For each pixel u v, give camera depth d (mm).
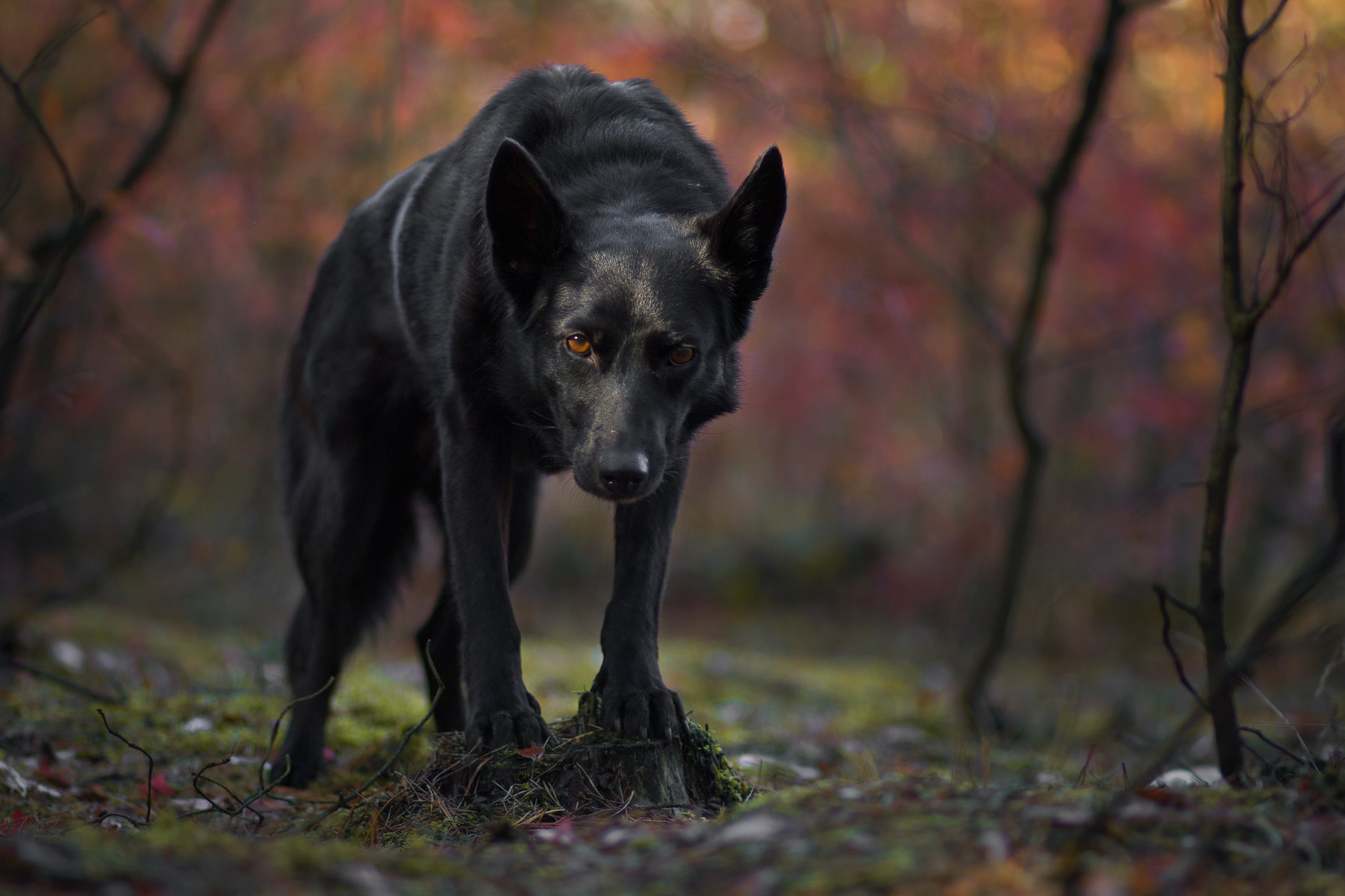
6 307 13031
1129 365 18641
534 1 15805
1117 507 16812
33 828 5141
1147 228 15531
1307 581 5070
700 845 3664
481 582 5699
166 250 11305
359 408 7348
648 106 6680
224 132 16094
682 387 5547
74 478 19031
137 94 15242
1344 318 12969
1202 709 4461
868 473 22000
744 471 29375
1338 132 13367
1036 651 18453
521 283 5652
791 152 17328
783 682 14086
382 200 7547
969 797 3967
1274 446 15367
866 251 16891
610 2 16156
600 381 5422
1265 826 3547
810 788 4371
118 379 18359
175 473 12547
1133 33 14359
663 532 5789
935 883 3084
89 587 11688
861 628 22172
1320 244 12156
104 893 2936
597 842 4043
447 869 3559
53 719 7695
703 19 14266
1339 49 13328
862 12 14695
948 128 12859
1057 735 10570
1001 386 19688
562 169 6242
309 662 7312
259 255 18203
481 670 5465
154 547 19516
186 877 3113
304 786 6723
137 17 13742
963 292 12922
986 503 19109
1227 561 18031
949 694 13719
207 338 19234
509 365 5891
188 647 12258
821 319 19547
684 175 6324
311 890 3139
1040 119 15156
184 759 6969
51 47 8289
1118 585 18141
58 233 10742
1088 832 3305
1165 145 15805
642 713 5227
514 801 4988
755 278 5848
